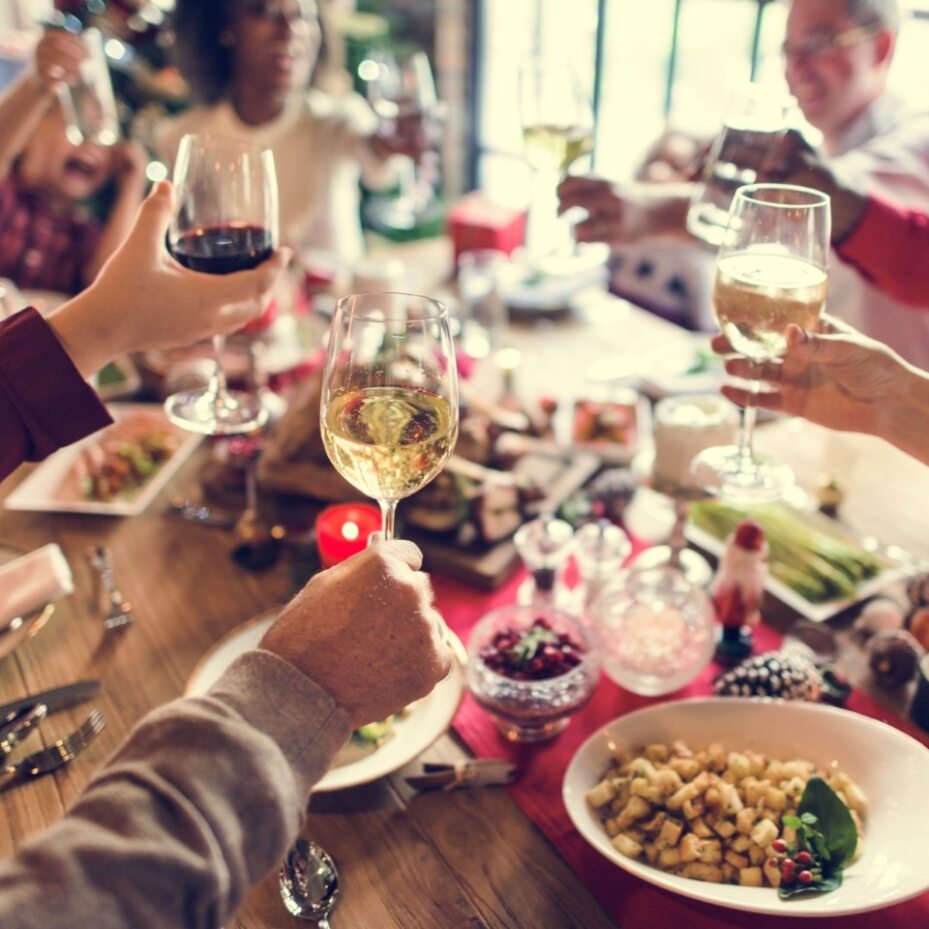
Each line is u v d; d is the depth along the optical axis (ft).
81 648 3.51
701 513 4.35
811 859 2.48
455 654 3.38
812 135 4.61
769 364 3.46
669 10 10.82
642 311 6.82
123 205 6.96
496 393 5.45
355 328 2.34
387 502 2.57
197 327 3.14
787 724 2.93
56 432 2.91
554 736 3.16
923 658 3.11
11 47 9.34
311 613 2.03
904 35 8.56
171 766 1.71
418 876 2.64
